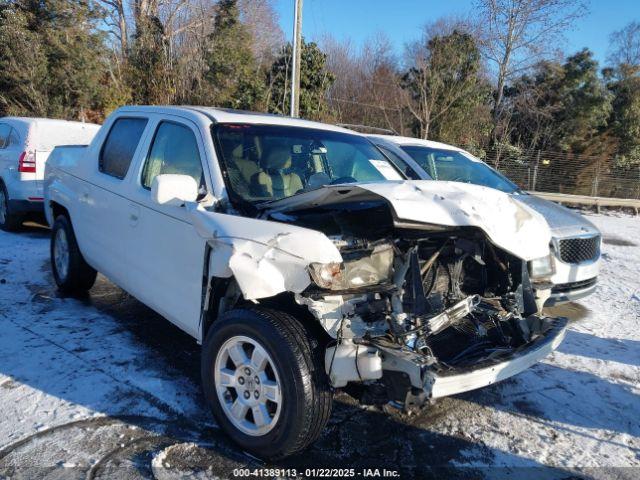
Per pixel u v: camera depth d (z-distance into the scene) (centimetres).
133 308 543
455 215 320
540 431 369
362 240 326
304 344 293
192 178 357
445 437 354
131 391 377
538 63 2742
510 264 362
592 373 464
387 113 2795
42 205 853
